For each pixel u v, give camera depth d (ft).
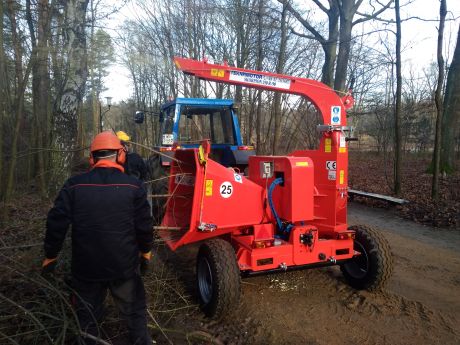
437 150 27.37
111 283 8.59
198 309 12.11
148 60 58.59
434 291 13.69
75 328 8.02
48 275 8.67
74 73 24.80
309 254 12.35
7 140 23.90
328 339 10.48
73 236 8.28
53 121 24.23
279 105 37.09
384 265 12.73
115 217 8.25
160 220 18.99
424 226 23.22
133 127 85.35
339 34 41.81
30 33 21.70
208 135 22.45
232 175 12.59
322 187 13.43
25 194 21.72
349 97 13.91
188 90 56.54
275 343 10.30
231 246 11.77
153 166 21.58
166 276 14.15
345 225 13.20
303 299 12.96
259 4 41.01
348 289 13.71
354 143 79.00
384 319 11.56
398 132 31.45
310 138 43.47
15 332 9.56
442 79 27.07
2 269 11.31
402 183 37.99
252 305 12.53
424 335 10.67
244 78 14.07
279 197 12.93
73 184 8.36
